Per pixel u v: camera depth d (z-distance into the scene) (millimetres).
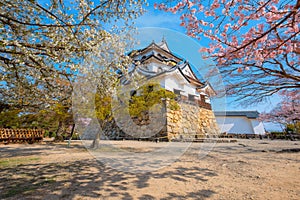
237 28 1783
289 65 2250
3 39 1738
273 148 5164
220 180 1922
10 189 1645
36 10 1876
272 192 1539
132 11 2203
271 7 1516
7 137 7375
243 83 2711
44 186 1731
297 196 1440
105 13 2098
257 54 1798
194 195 1494
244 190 1599
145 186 1732
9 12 1855
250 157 3438
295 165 2654
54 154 3939
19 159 3254
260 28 1694
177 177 2047
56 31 2018
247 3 1588
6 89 4172
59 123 8758
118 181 1896
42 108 6086
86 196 1476
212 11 1819
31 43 2055
